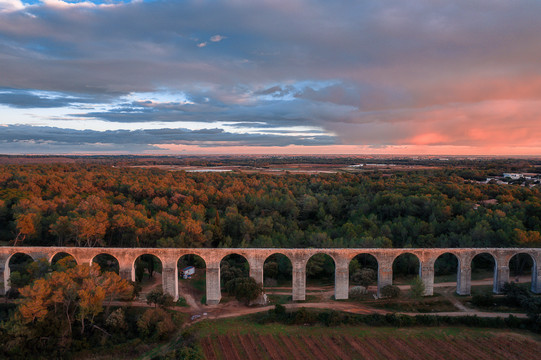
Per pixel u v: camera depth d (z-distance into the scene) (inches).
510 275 2861.7
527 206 3521.2
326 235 3248.0
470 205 3806.6
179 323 2182.6
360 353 1820.9
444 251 2458.2
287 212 4421.8
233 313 2310.5
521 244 2726.4
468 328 2068.2
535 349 1841.8
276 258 3284.9
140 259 3184.1
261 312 2299.5
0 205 3693.4
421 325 2108.8
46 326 1966.0
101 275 2362.2
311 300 2476.6
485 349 1845.5
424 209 3860.7
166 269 2440.9
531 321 2058.3
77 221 2974.9
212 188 5241.1
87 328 2113.7
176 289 2471.7
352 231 3346.5
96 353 1948.8
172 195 4749.0
